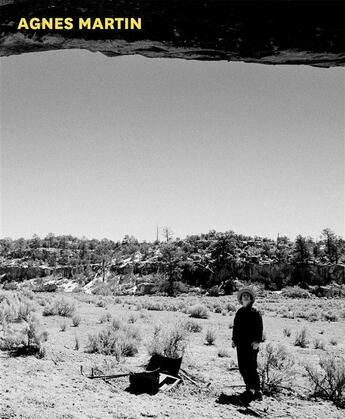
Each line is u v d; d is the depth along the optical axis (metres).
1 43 2.14
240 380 8.30
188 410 6.20
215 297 66.44
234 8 1.81
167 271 85.88
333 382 7.98
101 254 128.12
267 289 84.94
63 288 102.56
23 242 154.75
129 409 6.07
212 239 121.44
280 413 6.34
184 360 9.88
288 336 16.94
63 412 5.68
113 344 10.69
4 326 12.90
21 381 7.23
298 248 95.38
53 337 12.29
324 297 72.75
